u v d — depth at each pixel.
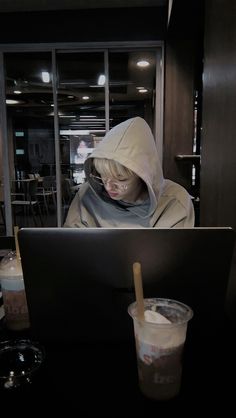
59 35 3.71
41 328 0.76
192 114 3.52
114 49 3.77
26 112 4.24
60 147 4.14
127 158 0.98
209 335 0.75
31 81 4.02
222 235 0.66
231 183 0.99
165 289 0.71
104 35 3.67
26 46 3.77
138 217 1.21
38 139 4.49
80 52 3.82
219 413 0.58
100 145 1.07
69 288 0.71
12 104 4.16
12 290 0.83
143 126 1.06
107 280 0.70
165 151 3.58
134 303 0.67
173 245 0.67
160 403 0.61
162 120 3.78
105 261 0.68
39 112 4.17
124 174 1.03
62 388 0.65
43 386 0.65
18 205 5.02
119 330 0.75
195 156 3.13
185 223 1.15
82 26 3.67
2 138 4.11
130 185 1.07
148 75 3.95
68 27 3.69
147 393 0.61
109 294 0.71
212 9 1.27
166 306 0.67
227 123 1.04
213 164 1.24
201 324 0.74
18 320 0.85
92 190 1.25
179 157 3.27
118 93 4.00
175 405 0.60
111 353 0.75
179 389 0.62
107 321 0.74
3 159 4.17
